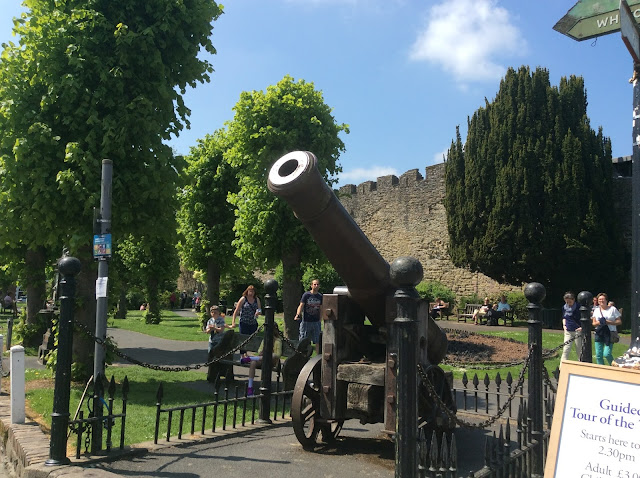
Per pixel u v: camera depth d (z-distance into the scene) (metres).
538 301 4.84
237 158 15.91
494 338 15.12
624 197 23.14
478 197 23.20
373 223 33.53
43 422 6.09
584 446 3.11
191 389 8.47
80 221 8.23
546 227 21.64
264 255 15.58
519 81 22.67
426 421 4.88
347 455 5.11
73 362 8.51
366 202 34.06
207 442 5.40
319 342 5.86
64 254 9.11
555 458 3.18
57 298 9.04
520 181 22.11
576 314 10.12
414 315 3.16
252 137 15.33
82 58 8.08
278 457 5.00
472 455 5.20
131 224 8.62
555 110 22.16
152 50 8.47
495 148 22.92
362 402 4.95
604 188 21.84
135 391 8.20
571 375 3.25
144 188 8.47
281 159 4.51
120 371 10.13
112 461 4.69
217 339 9.38
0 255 13.95
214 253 19.50
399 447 3.07
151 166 8.42
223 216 20.00
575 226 21.27
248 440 5.55
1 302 31.97
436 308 25.58
